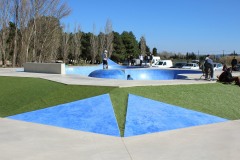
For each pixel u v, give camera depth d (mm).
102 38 78125
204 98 13031
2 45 42656
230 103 12836
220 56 51250
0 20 42125
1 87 15086
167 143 7664
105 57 27578
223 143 7641
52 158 6359
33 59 42750
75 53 75688
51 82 15453
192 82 15641
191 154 6766
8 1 41844
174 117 10375
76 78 17500
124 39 85812
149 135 8523
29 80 16609
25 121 9844
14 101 12422
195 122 10078
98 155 6629
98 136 8328
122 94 12133
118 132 8750
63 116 10195
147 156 6605
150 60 39969
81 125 9352
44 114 10453
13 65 41781
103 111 10508
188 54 71062
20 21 41562
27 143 7434
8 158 6316
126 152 6875
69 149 7020
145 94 12453
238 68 30516
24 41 41719
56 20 45406
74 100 11703
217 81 16828
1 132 8453
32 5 42188
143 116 10203
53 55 58219
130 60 47125
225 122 10258
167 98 12367
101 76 23750
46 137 8031
